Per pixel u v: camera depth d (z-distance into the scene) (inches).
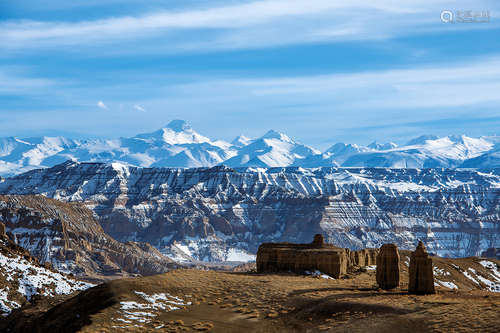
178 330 2714.1
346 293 3189.0
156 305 2982.3
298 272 4276.6
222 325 2778.1
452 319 2472.9
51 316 3093.0
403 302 2815.0
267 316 2871.6
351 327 2544.3
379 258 3570.4
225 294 3238.2
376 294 3139.8
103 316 2812.5
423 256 3189.0
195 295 3198.8
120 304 2945.4
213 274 3752.5
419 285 3174.2
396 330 2443.4
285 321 2785.4
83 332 2657.5
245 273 4264.3
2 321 3870.6
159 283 3253.0
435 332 2370.8
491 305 2623.0
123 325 2751.0
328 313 2792.8
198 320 2851.9
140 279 3292.3
